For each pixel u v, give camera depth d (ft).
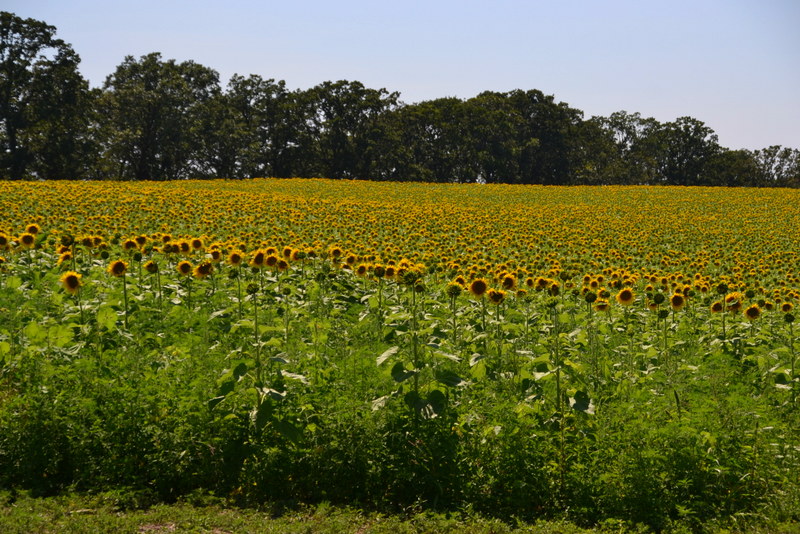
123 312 34.68
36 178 278.67
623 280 52.80
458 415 22.80
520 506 20.95
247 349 28.60
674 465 21.31
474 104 408.67
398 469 21.65
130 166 324.19
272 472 21.77
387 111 372.79
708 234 113.09
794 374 29.35
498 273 47.44
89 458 21.75
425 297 39.11
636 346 34.68
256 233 78.07
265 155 345.31
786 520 19.74
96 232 66.18
